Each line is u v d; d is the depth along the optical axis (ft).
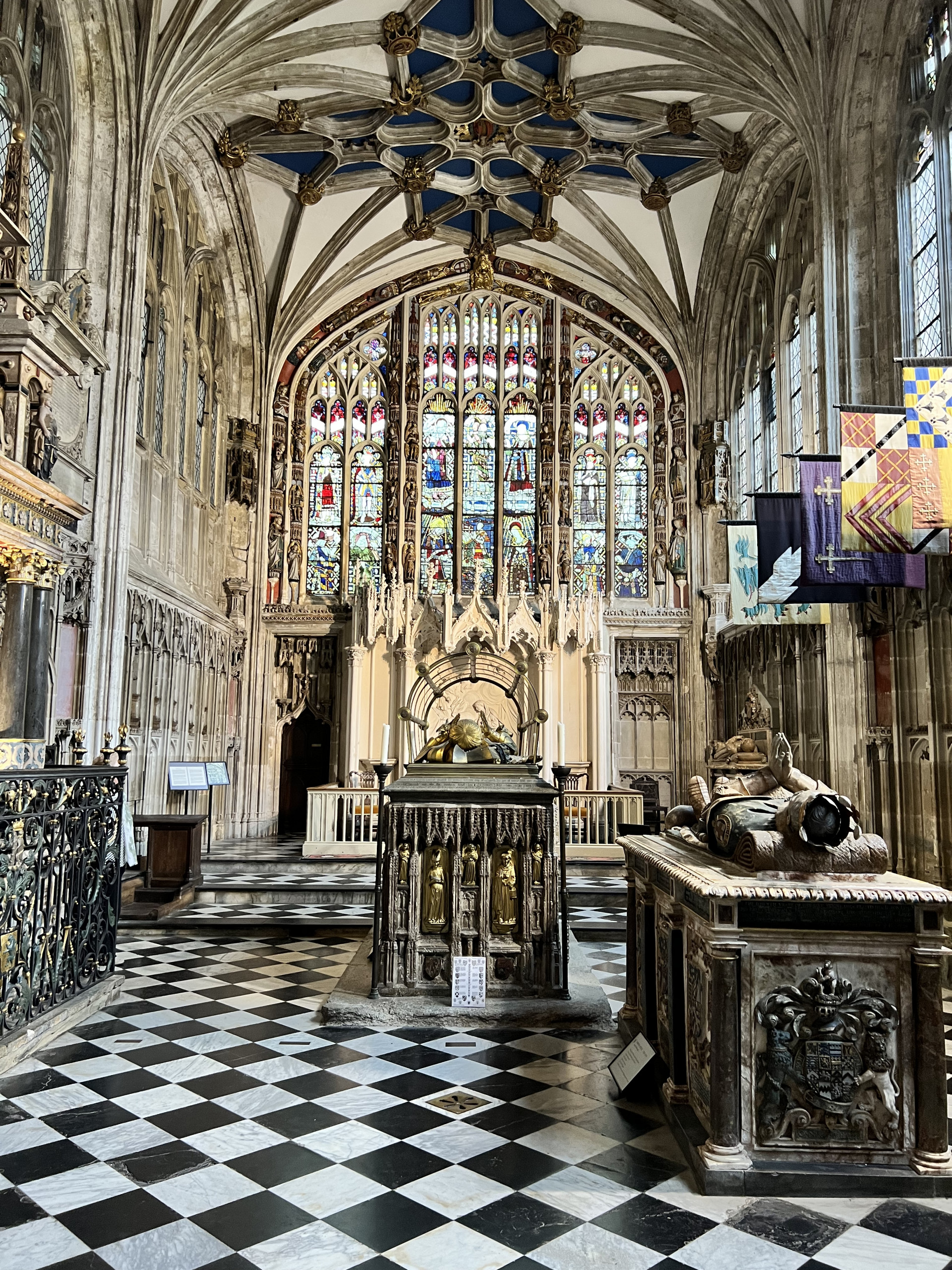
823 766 46.83
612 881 46.42
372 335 76.84
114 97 44.80
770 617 44.73
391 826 24.18
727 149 58.03
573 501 75.36
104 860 24.72
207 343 65.41
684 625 71.87
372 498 75.82
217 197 63.52
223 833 66.54
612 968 29.30
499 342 77.25
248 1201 13.43
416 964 23.81
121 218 44.83
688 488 73.72
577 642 68.49
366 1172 14.40
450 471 75.87
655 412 75.66
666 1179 14.25
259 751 71.46
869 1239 12.42
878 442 30.94
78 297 41.60
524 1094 17.85
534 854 24.11
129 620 46.91
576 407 76.79
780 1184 13.69
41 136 41.19
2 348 26.78
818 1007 14.15
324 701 72.69
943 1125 13.88
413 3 50.19
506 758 27.02
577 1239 12.39
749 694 56.95
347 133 59.98
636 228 69.67
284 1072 19.03
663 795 71.82
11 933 19.49
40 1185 13.87
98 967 24.62
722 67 49.03
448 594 67.87
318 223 69.05
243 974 27.81
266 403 73.56
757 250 65.57
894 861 36.81
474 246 70.13
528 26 52.95
